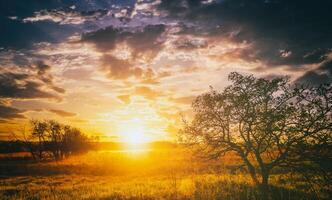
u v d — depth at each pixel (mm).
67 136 93938
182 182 25516
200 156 21953
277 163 19641
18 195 27016
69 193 25328
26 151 93125
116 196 21250
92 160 69875
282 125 18656
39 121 91500
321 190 19078
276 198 18172
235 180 24688
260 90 19359
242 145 21203
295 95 18250
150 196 20266
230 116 20359
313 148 18219
